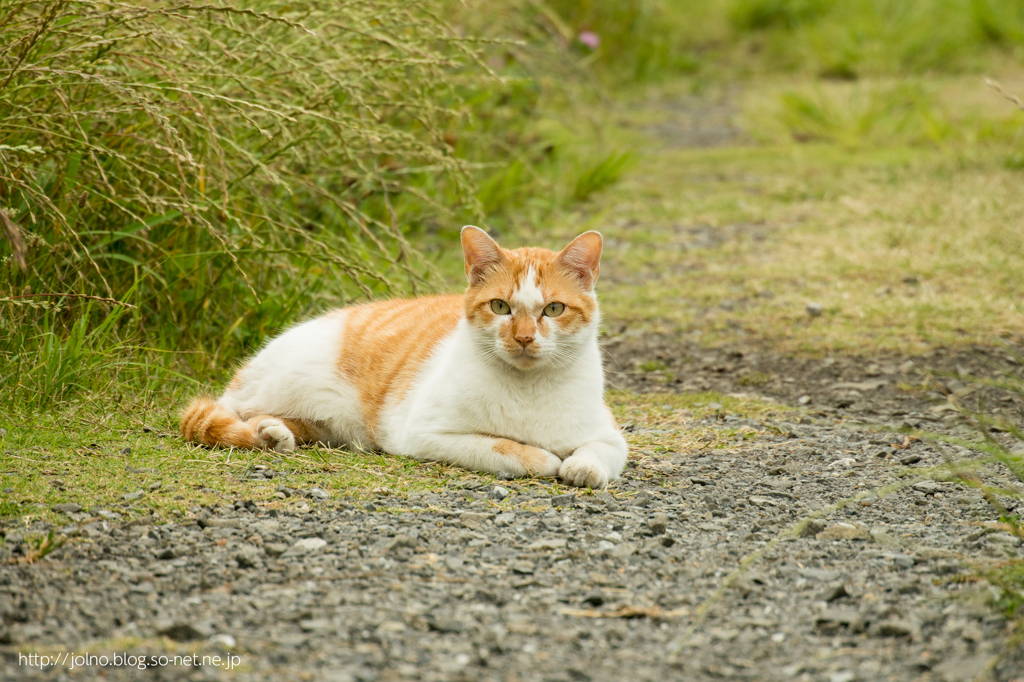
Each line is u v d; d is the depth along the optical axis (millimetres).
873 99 17578
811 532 4211
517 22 12141
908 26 23203
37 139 5973
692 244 11336
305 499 4480
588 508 4469
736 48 25219
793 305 9102
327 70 6430
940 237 10609
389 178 9906
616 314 9086
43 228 6031
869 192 12797
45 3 5648
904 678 3027
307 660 3057
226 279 6734
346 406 5660
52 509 4180
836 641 3258
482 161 12344
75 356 5566
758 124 17938
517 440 5121
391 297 7488
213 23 6246
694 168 15109
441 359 5398
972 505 4633
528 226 11719
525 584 3627
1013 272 9453
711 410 6582
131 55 5832
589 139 15906
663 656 3152
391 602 3455
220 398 5895
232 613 3338
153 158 6301
